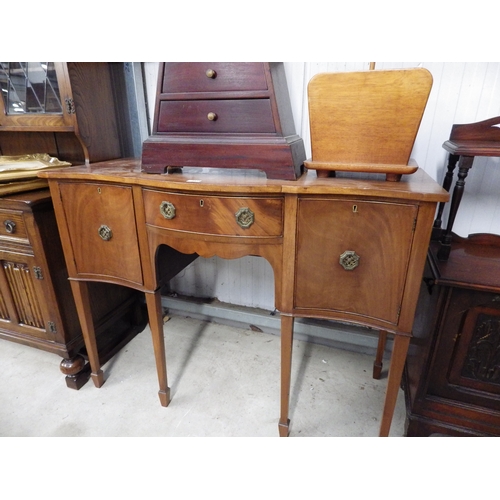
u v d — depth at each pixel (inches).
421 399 39.7
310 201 31.7
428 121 45.7
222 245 35.7
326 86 32.2
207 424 45.7
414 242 29.9
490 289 32.7
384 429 39.5
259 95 34.4
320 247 33.1
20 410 47.8
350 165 34.0
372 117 32.1
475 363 36.8
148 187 36.7
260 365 56.9
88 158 50.7
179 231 36.7
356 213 31.0
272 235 33.9
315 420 46.3
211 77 35.3
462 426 39.0
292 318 36.8
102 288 55.6
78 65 46.6
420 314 43.5
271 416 47.1
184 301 68.8
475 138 38.6
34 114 49.4
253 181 34.3
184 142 37.3
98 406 48.6
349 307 34.7
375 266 32.1
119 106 55.6
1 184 43.8
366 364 57.2
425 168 47.8
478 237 43.5
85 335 48.7
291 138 37.1
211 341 63.3
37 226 43.9
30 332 51.9
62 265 48.0
